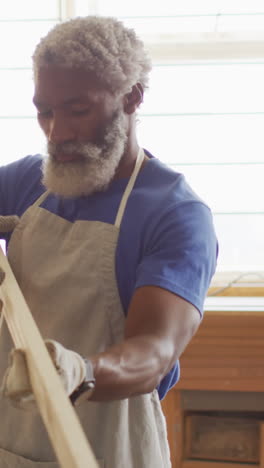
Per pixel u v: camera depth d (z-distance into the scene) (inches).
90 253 50.7
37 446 52.5
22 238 54.6
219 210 100.2
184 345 44.6
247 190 99.7
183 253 46.3
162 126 99.3
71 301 51.3
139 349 40.7
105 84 47.6
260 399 90.5
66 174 48.7
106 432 51.2
